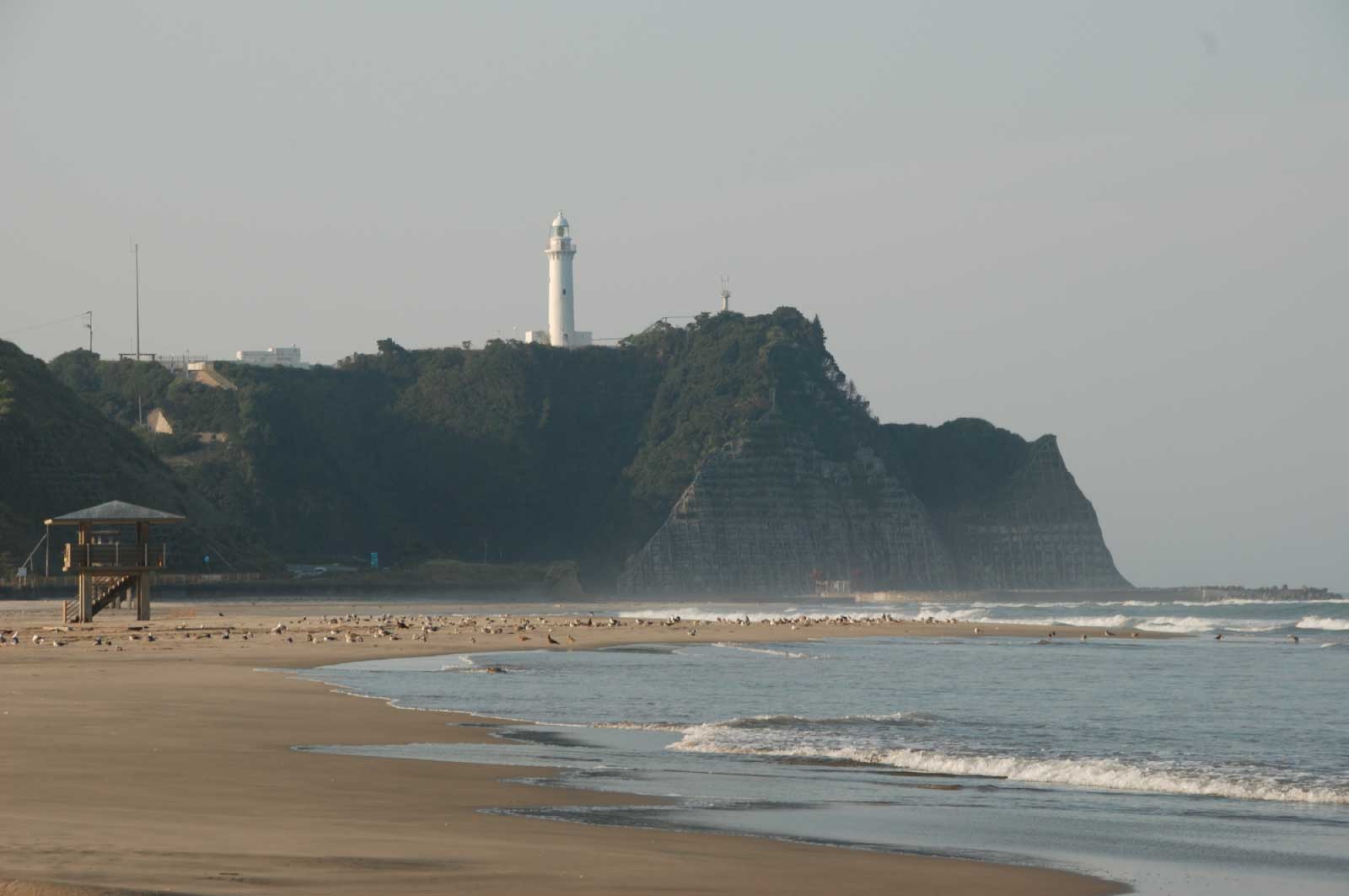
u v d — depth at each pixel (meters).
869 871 24.75
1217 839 30.12
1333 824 32.41
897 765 41.22
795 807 33.03
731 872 23.97
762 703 61.56
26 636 105.88
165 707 51.41
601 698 63.00
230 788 32.22
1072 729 51.56
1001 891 23.52
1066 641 125.00
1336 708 60.78
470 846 25.41
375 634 115.25
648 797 33.72
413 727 48.34
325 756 39.38
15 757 36.44
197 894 20.00
